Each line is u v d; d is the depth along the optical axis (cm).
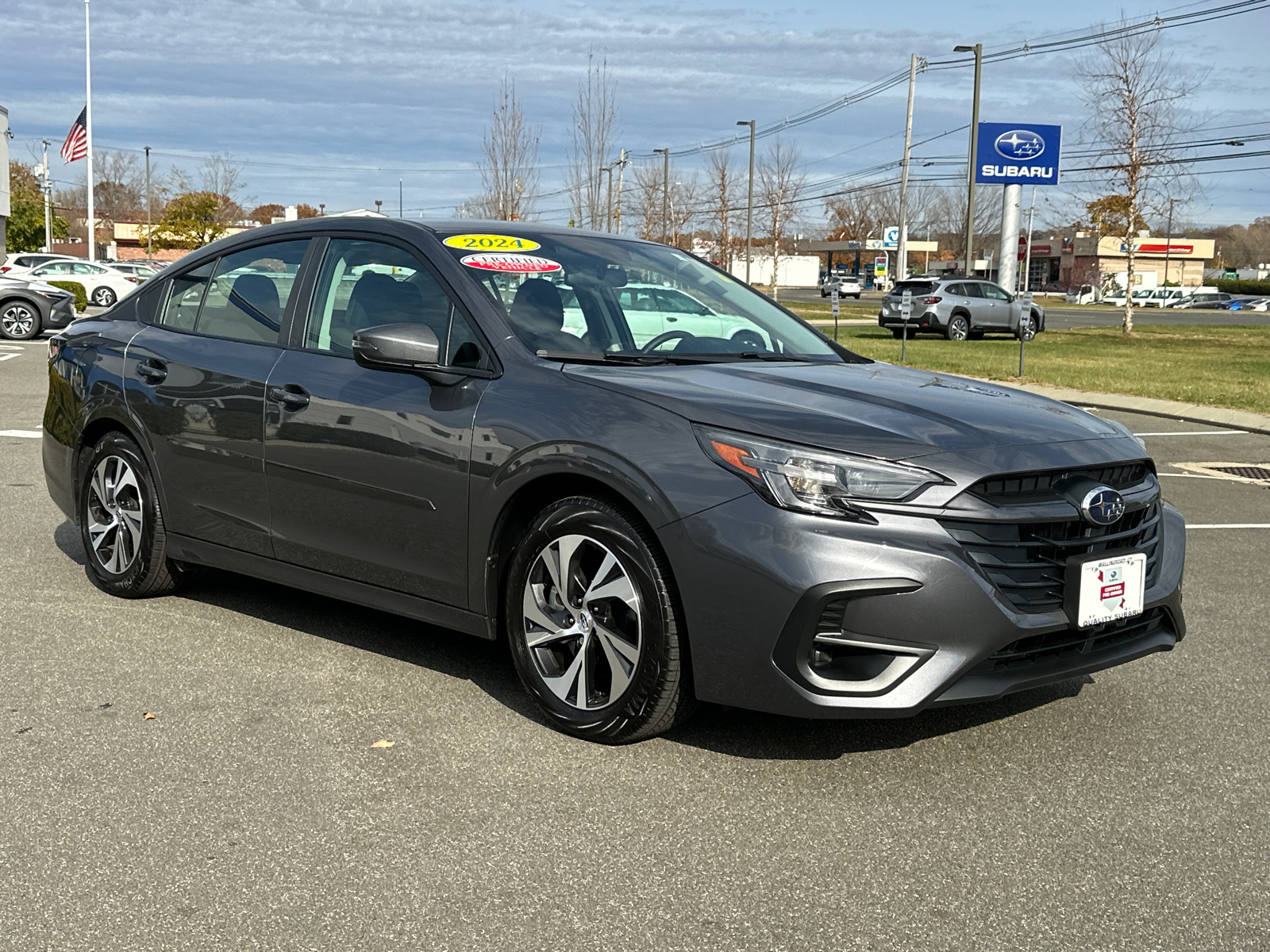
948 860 289
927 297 3095
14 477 794
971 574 314
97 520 511
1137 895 274
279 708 383
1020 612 324
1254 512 793
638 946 248
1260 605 549
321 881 273
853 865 286
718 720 378
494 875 278
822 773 340
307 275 448
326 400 412
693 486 325
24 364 1694
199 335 475
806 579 309
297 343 438
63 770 332
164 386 470
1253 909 268
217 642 450
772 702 319
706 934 254
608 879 277
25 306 2283
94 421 501
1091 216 3734
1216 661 459
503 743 357
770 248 8512
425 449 383
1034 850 296
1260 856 295
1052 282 10300
